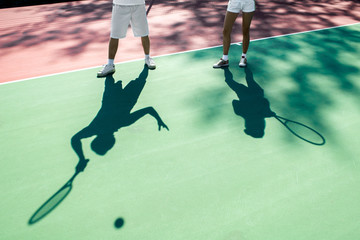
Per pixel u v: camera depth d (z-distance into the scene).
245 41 4.45
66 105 3.70
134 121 3.36
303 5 9.25
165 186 2.48
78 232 2.11
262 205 2.30
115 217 2.22
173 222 2.17
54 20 7.67
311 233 2.08
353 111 3.50
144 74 4.49
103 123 3.33
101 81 4.30
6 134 3.17
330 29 6.73
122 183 2.52
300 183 2.49
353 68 4.63
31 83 4.27
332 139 3.01
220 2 9.50
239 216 2.21
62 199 2.37
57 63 5.00
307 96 3.84
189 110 3.55
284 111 3.52
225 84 4.16
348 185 2.47
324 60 4.95
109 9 8.77
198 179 2.54
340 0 10.15
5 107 3.67
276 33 6.51
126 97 3.86
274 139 3.02
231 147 2.92
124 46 5.65
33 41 6.08
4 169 2.69
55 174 2.62
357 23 7.27
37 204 2.33
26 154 2.87
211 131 3.17
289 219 2.18
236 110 3.54
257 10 8.55
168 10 8.48
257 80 4.27
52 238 2.08
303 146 2.92
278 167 2.66
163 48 5.60
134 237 2.07
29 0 9.71
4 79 4.43
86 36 6.36
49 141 3.05
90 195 2.41
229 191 2.43
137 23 4.30
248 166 2.68
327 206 2.28
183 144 2.97
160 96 3.88
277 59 5.01
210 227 2.13
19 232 2.12
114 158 2.80
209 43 5.88
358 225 2.13
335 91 3.96
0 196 2.41
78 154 2.85
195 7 8.83
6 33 6.62
